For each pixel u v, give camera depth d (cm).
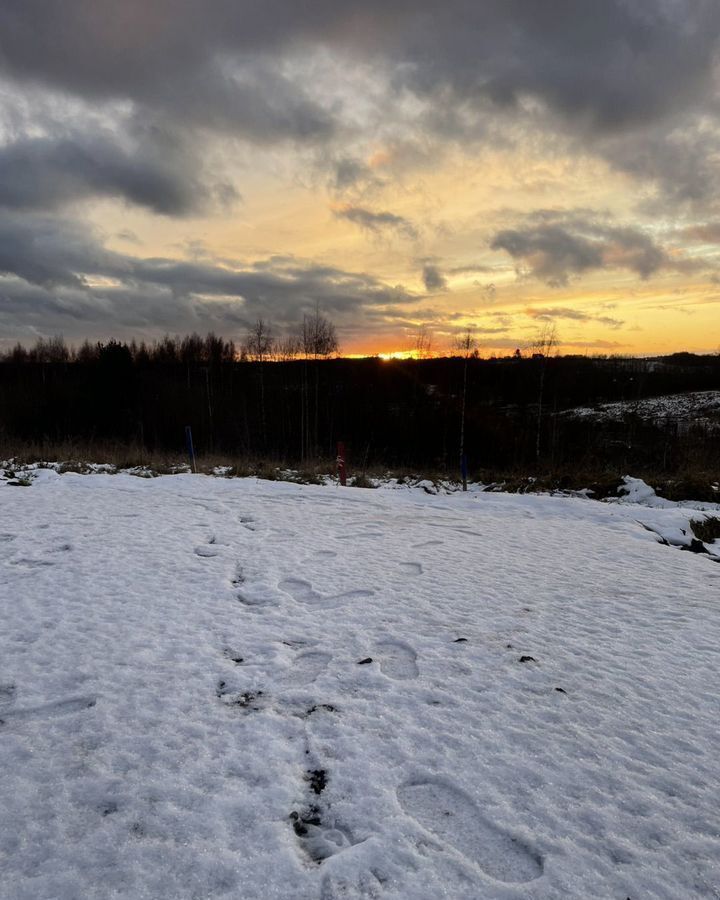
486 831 236
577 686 355
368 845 226
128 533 701
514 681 359
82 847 219
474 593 521
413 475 1442
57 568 559
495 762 278
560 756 285
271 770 267
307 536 720
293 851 221
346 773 267
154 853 217
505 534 777
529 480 1342
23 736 289
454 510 958
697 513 966
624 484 1243
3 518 770
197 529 734
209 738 290
